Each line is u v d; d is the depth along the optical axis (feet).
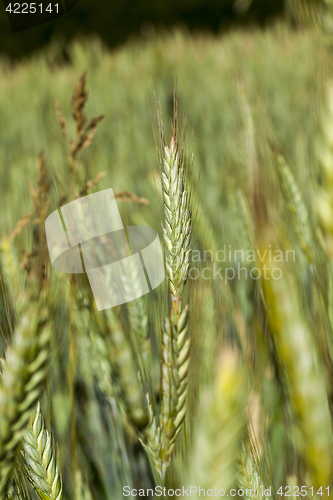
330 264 1.78
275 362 1.85
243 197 2.08
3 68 12.85
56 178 2.02
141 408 1.77
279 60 9.92
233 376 1.41
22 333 1.54
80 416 2.11
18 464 1.72
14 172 3.52
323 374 1.74
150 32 15.33
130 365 1.78
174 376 1.73
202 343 1.87
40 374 1.55
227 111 6.82
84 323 1.94
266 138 2.05
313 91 1.79
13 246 1.96
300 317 1.73
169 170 1.74
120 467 1.99
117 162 3.98
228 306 2.11
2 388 1.54
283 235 1.82
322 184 1.71
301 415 1.70
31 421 1.70
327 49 1.78
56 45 13.11
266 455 1.79
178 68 11.42
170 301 1.74
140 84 9.84
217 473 1.36
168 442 1.73
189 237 1.74
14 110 9.55
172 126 1.78
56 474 1.71
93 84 10.19
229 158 2.36
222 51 12.10
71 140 1.96
